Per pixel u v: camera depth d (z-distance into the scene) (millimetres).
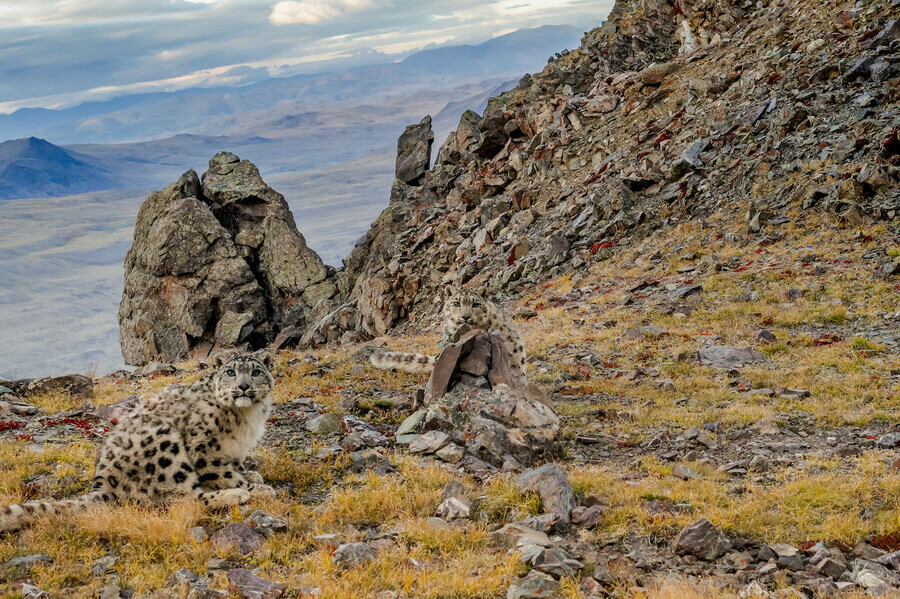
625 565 7637
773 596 6848
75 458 11180
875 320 20047
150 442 8930
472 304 15586
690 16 54219
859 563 7445
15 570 7090
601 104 49375
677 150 39562
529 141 52969
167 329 58938
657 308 24656
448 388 13750
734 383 16594
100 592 6832
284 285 61344
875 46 35781
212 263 59938
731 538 8531
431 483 10055
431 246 49812
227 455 9453
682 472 10836
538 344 22141
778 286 24234
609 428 13734
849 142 31812
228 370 9203
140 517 8219
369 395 16281
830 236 27562
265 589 6820
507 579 7160
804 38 40719
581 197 41500
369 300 47344
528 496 9312
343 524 8820
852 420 13164
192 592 6617
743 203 32844
